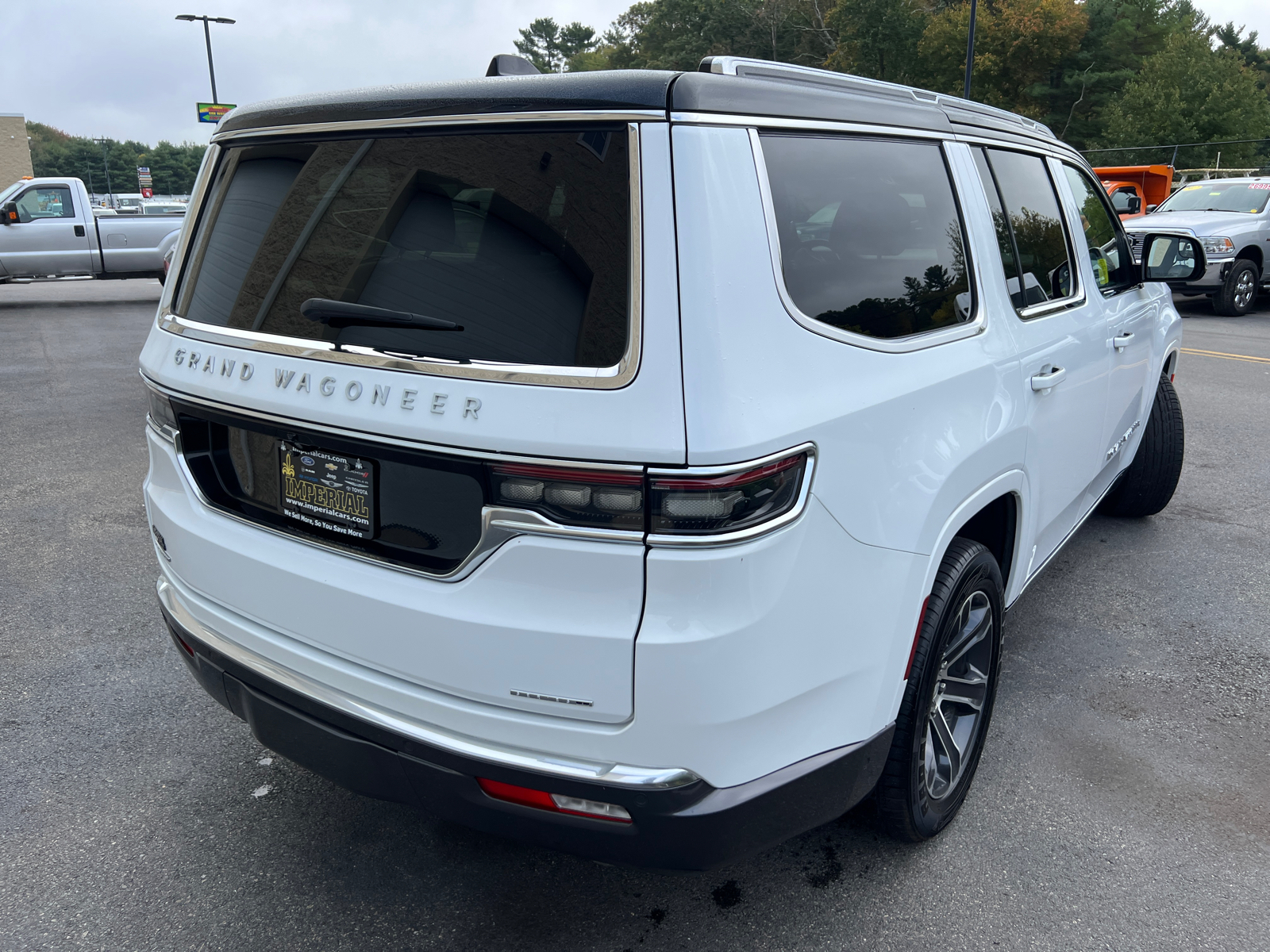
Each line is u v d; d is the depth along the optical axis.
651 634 1.62
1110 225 3.92
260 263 2.11
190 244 2.38
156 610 4.02
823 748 1.94
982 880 2.44
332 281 1.95
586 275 1.65
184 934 2.24
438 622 1.75
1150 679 3.48
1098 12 58.28
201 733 3.11
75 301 16.33
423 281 1.81
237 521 2.13
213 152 2.38
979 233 2.55
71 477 5.94
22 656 3.60
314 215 2.03
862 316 1.98
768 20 57.62
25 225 15.06
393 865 2.49
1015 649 3.70
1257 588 4.31
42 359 10.34
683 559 1.58
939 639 2.26
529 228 1.72
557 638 1.66
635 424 1.56
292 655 2.03
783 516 1.68
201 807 2.73
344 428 1.82
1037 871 2.47
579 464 1.58
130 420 7.49
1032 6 52.38
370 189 1.94
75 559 4.57
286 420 1.93
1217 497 5.68
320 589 1.93
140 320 13.84
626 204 1.63
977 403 2.33
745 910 2.33
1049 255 3.11
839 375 1.84
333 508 1.92
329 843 2.58
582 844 1.82
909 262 2.21
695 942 2.22
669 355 1.57
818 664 1.85
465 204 1.80
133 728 3.13
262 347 2.01
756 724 1.76
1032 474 2.77
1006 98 55.31
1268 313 14.98
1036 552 3.14
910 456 2.03
